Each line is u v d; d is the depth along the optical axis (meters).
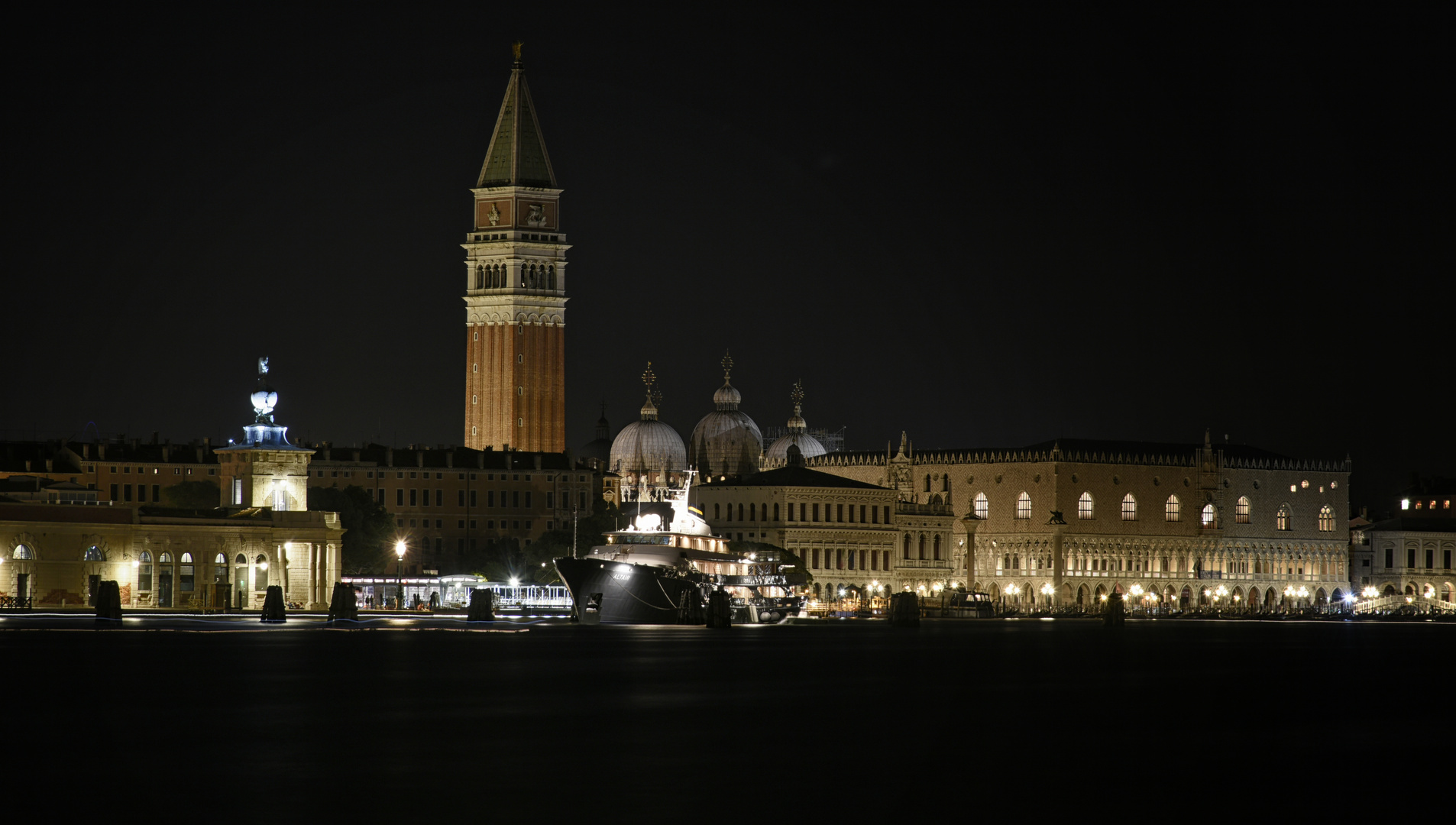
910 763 127.06
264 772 121.25
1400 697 181.75
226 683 179.50
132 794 113.06
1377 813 112.00
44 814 107.19
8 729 142.25
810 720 151.50
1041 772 124.31
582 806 110.19
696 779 119.38
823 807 110.81
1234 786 120.06
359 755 128.50
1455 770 127.56
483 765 124.38
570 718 150.38
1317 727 152.38
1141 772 125.38
